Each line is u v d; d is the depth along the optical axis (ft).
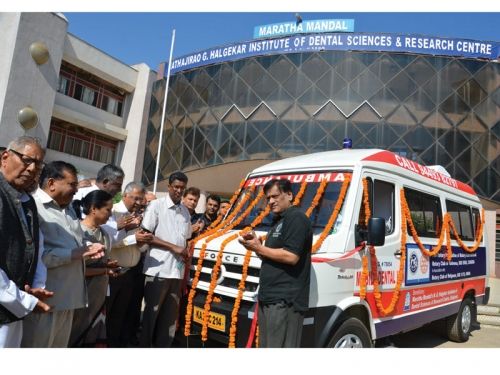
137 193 15.02
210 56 70.85
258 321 10.79
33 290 8.59
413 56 59.77
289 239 10.23
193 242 14.44
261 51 65.51
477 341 22.18
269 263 10.59
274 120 63.00
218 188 70.23
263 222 14.93
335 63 61.21
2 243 8.17
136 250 14.99
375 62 60.08
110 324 15.67
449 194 20.34
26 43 63.46
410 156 57.72
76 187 10.78
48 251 9.87
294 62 63.05
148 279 14.25
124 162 86.43
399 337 21.74
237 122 65.98
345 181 13.65
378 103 59.36
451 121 58.34
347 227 12.85
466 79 58.95
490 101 58.59
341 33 61.77
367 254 13.44
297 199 14.11
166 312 14.08
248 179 17.47
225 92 67.87
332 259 12.04
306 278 10.44
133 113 87.66
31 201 9.18
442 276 18.54
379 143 58.44
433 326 22.25
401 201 15.57
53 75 68.03
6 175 8.59
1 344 8.06
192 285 13.38
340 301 12.15
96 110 82.23
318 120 60.70
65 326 10.81
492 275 55.31
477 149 57.88
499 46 59.62
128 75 87.35
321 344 11.39
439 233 18.65
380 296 13.91
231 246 12.67
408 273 15.69
